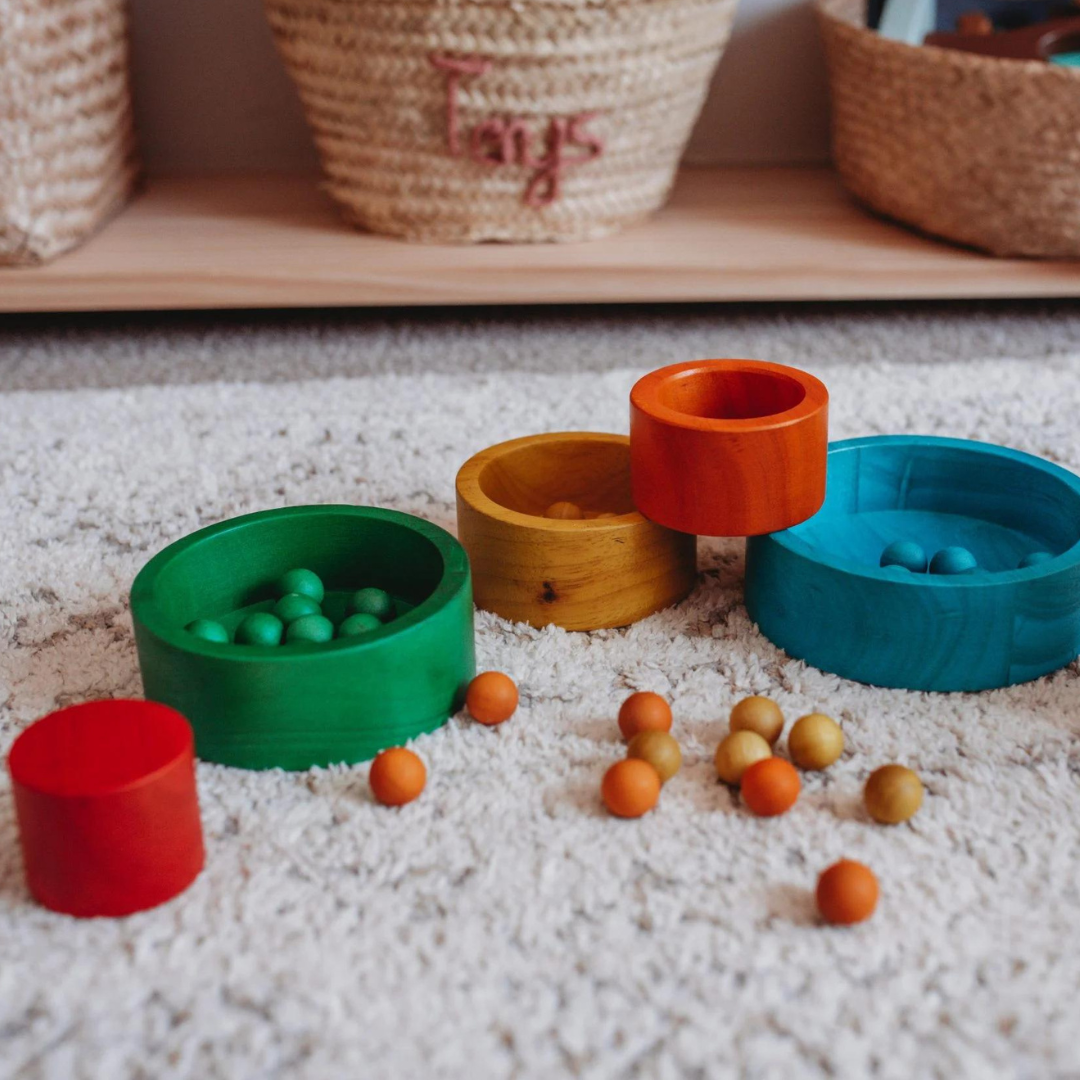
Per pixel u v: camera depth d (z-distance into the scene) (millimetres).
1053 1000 604
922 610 801
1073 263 1398
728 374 938
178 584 836
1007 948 635
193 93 1677
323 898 669
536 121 1338
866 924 650
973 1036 583
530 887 676
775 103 1747
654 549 902
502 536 884
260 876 683
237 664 725
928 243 1457
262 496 1104
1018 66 1262
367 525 888
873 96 1420
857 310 1554
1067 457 1145
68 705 830
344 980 617
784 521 870
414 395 1301
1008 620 806
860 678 847
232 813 730
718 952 632
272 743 757
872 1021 592
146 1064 575
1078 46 1471
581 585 890
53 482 1129
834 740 760
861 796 745
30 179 1317
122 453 1182
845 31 1437
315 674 735
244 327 1519
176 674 742
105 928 650
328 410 1268
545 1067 569
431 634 769
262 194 1633
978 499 990
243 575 888
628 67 1324
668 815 731
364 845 704
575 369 1383
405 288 1388
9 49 1244
